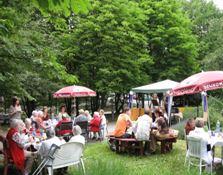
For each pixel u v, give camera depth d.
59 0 3.51
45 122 13.97
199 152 8.05
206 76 9.71
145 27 28.38
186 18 31.72
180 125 15.52
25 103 24.00
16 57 10.20
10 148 7.47
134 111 21.03
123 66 25.17
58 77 10.41
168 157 10.62
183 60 29.34
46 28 16.83
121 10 25.62
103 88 24.33
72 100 26.83
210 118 14.89
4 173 7.48
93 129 15.00
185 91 9.82
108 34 24.50
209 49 33.81
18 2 5.70
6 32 4.78
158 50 29.75
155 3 29.94
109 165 6.56
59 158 7.20
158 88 19.83
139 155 11.09
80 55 24.83
